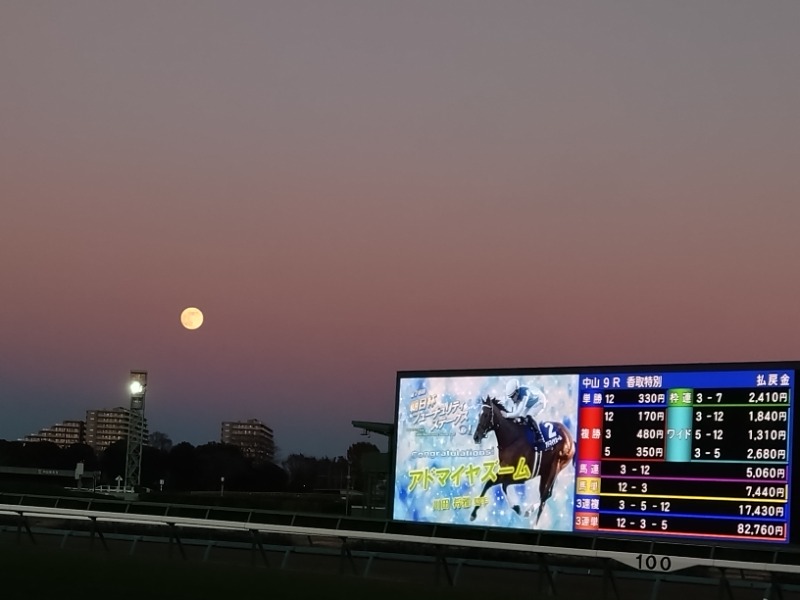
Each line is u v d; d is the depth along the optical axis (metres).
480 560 20.06
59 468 120.44
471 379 27.89
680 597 19.11
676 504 24.50
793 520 23.02
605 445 25.64
